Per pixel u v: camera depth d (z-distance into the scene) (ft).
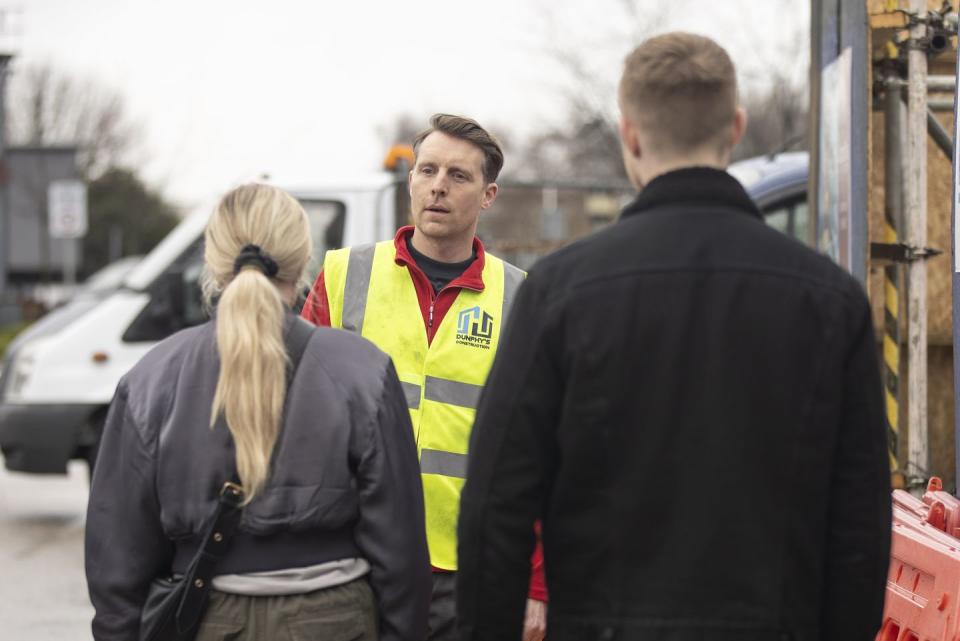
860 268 18.08
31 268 158.51
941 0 18.43
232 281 11.10
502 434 9.58
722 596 9.24
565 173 122.21
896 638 14.23
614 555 9.41
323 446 10.78
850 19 18.43
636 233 9.70
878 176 20.15
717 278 9.50
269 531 10.65
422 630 11.21
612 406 9.44
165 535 11.03
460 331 14.98
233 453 10.71
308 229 11.64
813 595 9.50
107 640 11.09
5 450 36.35
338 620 10.78
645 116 9.85
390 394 11.16
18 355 36.78
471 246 15.57
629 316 9.47
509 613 9.66
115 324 36.17
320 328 11.28
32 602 28.68
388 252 15.38
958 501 14.60
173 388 11.03
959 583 12.76
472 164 15.15
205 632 10.75
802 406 9.42
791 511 9.39
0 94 131.75
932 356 21.29
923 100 18.13
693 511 9.31
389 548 10.91
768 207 31.30
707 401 9.37
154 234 180.55
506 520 9.52
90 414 35.91
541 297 9.73
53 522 38.93
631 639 9.26
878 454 9.59
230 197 11.55
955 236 14.79
